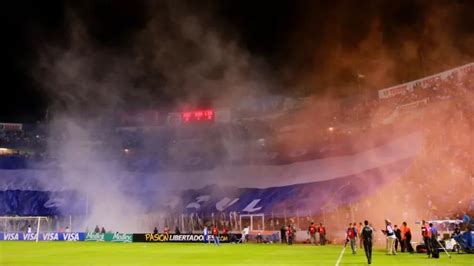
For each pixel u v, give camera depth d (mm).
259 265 19703
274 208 46906
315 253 26719
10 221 57250
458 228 25000
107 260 23094
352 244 25453
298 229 42625
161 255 26438
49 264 20953
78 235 49844
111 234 48156
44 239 50625
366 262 20359
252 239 43406
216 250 30906
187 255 26328
